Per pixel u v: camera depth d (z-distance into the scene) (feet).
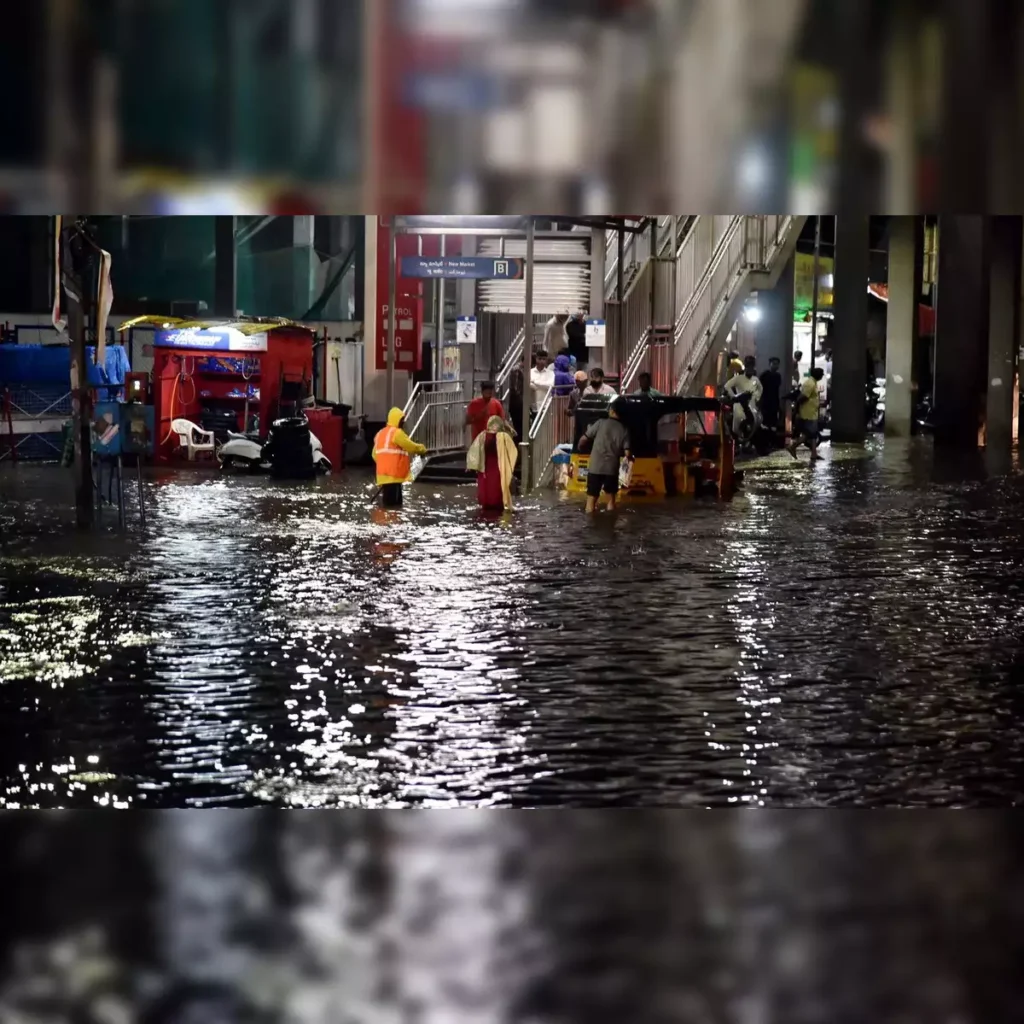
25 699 60.39
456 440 179.42
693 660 69.15
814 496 155.43
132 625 76.74
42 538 111.55
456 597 86.22
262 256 202.08
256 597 85.66
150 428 180.55
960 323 245.45
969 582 95.40
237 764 50.62
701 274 203.21
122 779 48.65
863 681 65.16
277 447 166.81
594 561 102.68
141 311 195.52
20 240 180.86
